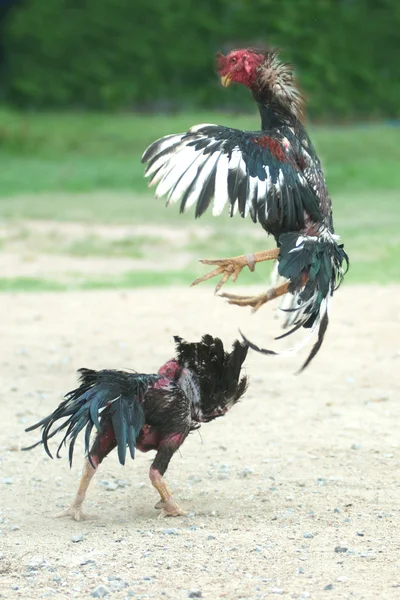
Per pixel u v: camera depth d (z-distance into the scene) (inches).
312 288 314.5
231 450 450.0
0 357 602.5
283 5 1968.5
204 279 309.6
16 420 493.4
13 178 1499.8
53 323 689.0
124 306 742.5
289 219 310.7
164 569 315.0
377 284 824.9
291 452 445.1
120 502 388.2
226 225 1171.3
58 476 419.5
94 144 1752.0
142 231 1123.3
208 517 367.2
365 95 1991.9
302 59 1952.5
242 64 331.0
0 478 414.9
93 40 2096.5
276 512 370.3
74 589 301.4
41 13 2111.2
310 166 319.3
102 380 362.6
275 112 329.1
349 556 322.3
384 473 414.3
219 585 300.8
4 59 2150.6
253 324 677.3
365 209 1246.3
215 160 295.3
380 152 1646.2
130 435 352.2
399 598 287.9
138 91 2059.5
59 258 983.0
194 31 2043.6
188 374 374.9
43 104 2103.8
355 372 571.5
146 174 295.6
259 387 547.5
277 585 299.4
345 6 2000.5
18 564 323.0
